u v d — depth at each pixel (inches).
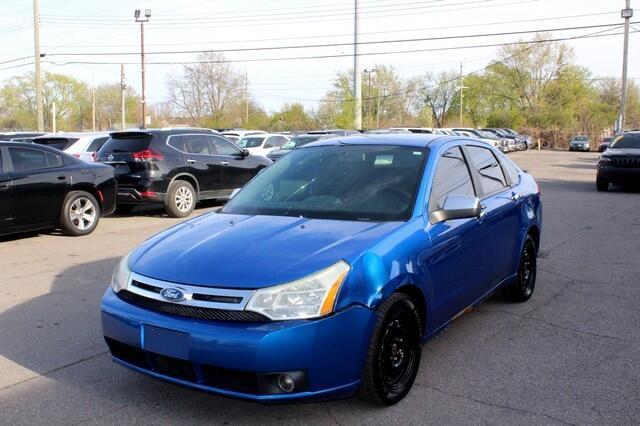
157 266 140.7
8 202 347.3
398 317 144.3
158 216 493.4
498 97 3154.5
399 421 137.3
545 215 469.7
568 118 2886.3
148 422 138.7
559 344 186.2
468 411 141.8
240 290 127.1
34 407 146.6
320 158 193.2
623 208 512.1
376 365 135.9
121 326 137.9
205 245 146.5
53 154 380.8
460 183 187.6
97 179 399.9
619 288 251.9
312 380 126.0
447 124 3440.0
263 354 122.5
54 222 376.2
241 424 136.9
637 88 3408.0
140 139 474.0
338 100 2822.3
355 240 142.7
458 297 173.9
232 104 2834.6
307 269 130.3
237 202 184.9
